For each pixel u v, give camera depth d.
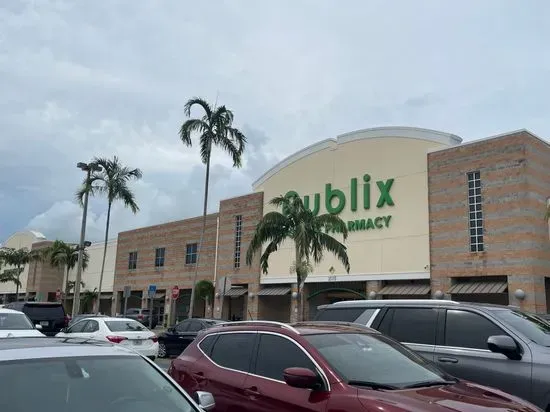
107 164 36.72
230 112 29.81
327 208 32.53
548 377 6.05
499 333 6.77
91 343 4.55
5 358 3.89
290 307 35.78
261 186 37.72
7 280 67.12
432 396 4.55
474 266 25.72
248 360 5.96
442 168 27.70
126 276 51.91
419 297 27.58
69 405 3.71
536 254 24.42
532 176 25.09
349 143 32.09
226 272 39.12
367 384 4.84
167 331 19.69
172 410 3.95
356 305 8.52
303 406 4.98
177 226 46.34
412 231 28.44
